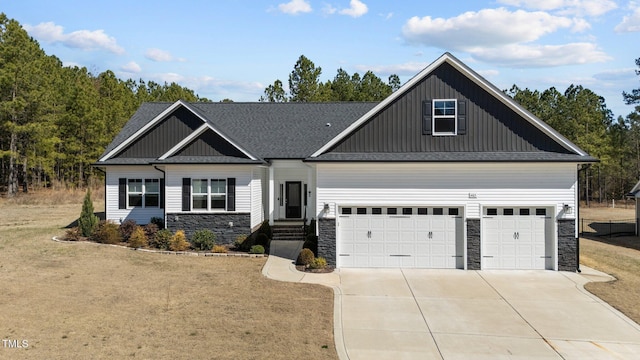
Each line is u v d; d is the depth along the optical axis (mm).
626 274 18656
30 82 45906
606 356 11000
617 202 57656
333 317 13250
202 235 21891
